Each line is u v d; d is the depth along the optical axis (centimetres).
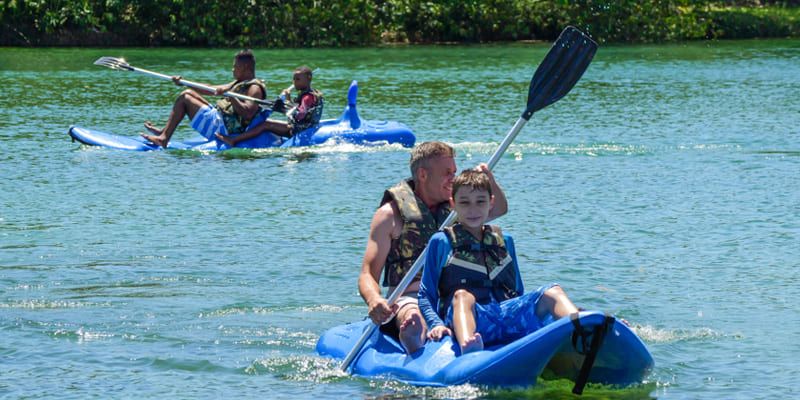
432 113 4450
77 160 3312
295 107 3609
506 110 4544
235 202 2694
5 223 2433
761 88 5350
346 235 2323
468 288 1435
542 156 3378
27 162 3272
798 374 1448
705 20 9138
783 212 2525
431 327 1436
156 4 8062
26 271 2017
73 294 1864
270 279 1969
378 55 7406
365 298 1451
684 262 2073
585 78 5941
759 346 1572
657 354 1534
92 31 8000
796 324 1684
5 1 7838
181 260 2106
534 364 1327
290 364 1503
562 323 1309
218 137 3578
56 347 1581
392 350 1477
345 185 2925
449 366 1380
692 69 6462
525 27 8775
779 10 10119
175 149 3556
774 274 1981
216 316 1741
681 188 2839
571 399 1335
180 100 3606
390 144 3612
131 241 2264
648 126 4050
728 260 2089
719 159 3300
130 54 7238
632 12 8881
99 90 5275
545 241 2252
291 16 8194
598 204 2631
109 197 2748
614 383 1387
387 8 8594
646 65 6756
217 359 1528
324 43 8200
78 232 2347
